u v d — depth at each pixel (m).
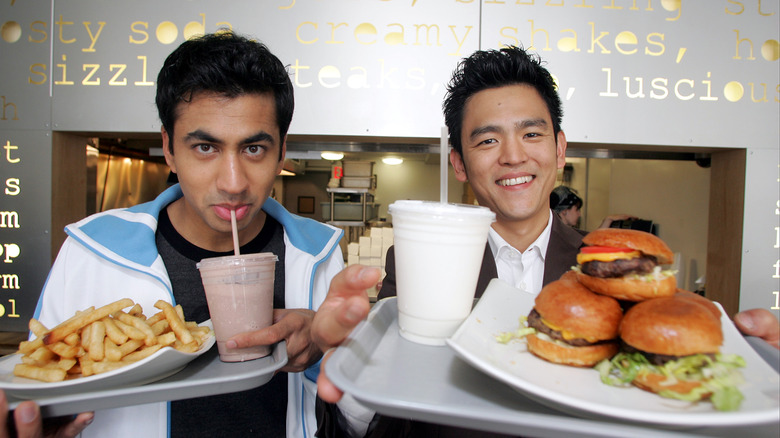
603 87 1.88
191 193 0.87
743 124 1.89
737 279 1.92
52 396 0.63
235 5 1.85
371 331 0.68
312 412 1.06
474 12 1.88
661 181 3.39
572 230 1.23
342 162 3.78
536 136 1.08
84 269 1.00
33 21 1.82
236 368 0.75
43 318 1.00
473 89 1.11
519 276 1.19
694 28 1.88
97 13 1.82
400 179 7.13
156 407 0.93
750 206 1.89
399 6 1.88
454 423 0.46
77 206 2.01
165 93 0.85
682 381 0.52
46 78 1.83
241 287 0.77
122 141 2.94
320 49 1.88
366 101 1.89
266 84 0.84
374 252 2.90
